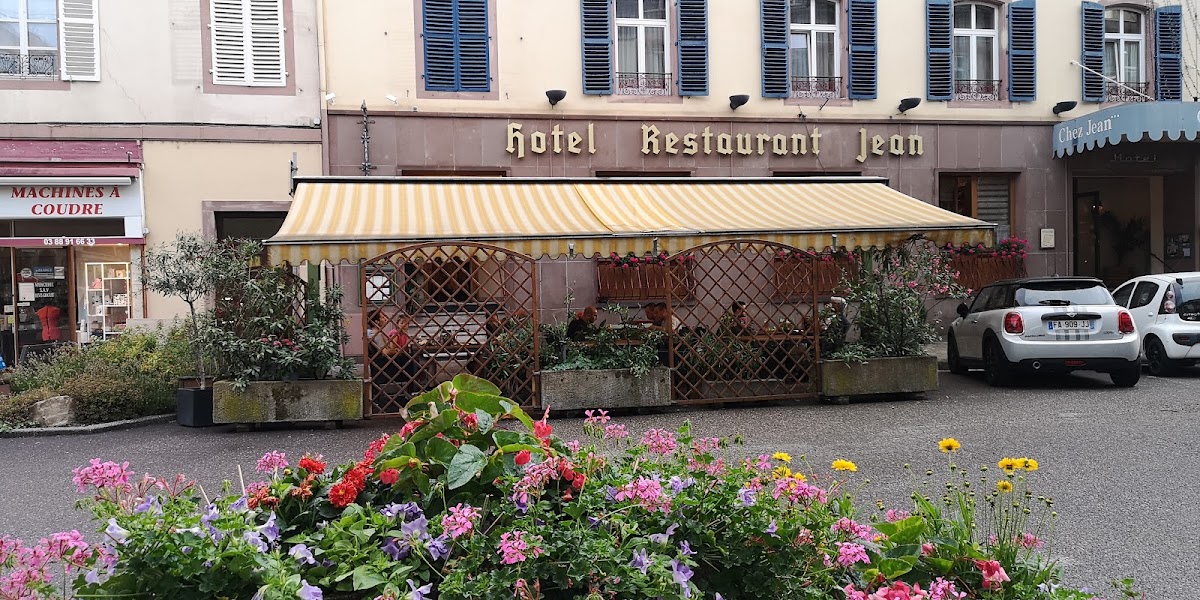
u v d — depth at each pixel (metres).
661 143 16.31
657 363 11.06
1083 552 5.17
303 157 15.05
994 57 17.78
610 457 3.65
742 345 11.49
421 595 2.60
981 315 13.16
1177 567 4.88
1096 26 17.95
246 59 14.82
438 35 15.53
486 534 2.82
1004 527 3.78
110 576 2.59
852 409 10.86
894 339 11.73
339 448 8.88
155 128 14.49
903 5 17.25
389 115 15.35
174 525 2.56
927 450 8.20
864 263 12.32
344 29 15.21
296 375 10.17
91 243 14.21
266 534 2.83
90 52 14.33
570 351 11.02
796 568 2.99
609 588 2.54
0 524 6.14
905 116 17.19
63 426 10.16
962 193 17.78
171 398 11.20
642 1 16.52
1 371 12.92
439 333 10.86
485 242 10.29
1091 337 12.12
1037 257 17.67
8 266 14.12
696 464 3.41
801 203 12.84
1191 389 12.06
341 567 2.66
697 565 2.81
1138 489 6.64
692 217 11.79
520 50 15.85
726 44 16.64
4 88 14.10
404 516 2.92
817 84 17.17
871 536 3.22
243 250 10.37
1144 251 19.22
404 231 10.28
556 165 15.96
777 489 3.22
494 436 3.19
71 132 14.25
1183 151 18.11
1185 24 18.30
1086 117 16.62
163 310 14.36
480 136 15.70
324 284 12.68
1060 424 9.47
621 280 15.88
